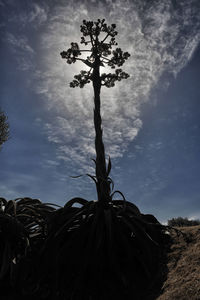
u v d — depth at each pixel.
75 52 5.65
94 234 3.55
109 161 4.33
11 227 4.09
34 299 3.18
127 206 4.01
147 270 2.95
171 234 3.72
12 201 4.40
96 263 3.24
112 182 4.12
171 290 2.34
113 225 3.54
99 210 3.72
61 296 3.10
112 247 3.21
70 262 3.40
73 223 3.83
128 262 3.16
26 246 3.85
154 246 3.43
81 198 4.28
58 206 5.21
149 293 2.60
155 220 4.07
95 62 5.30
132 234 3.66
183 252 3.01
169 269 2.81
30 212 4.90
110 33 5.74
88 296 2.96
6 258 3.74
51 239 3.69
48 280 3.52
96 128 4.50
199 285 2.13
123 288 2.93
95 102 4.80
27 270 3.65
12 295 3.32
